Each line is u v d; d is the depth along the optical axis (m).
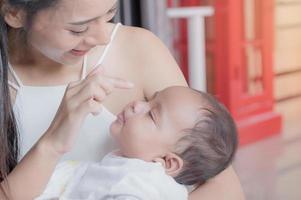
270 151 4.16
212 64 4.30
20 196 0.98
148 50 1.25
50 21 1.01
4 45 1.08
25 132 1.19
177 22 4.14
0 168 1.06
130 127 1.15
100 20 1.02
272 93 4.65
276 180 3.56
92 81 0.97
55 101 1.19
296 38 5.23
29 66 1.20
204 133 1.15
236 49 4.31
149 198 1.06
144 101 1.22
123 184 1.07
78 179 1.13
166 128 1.15
